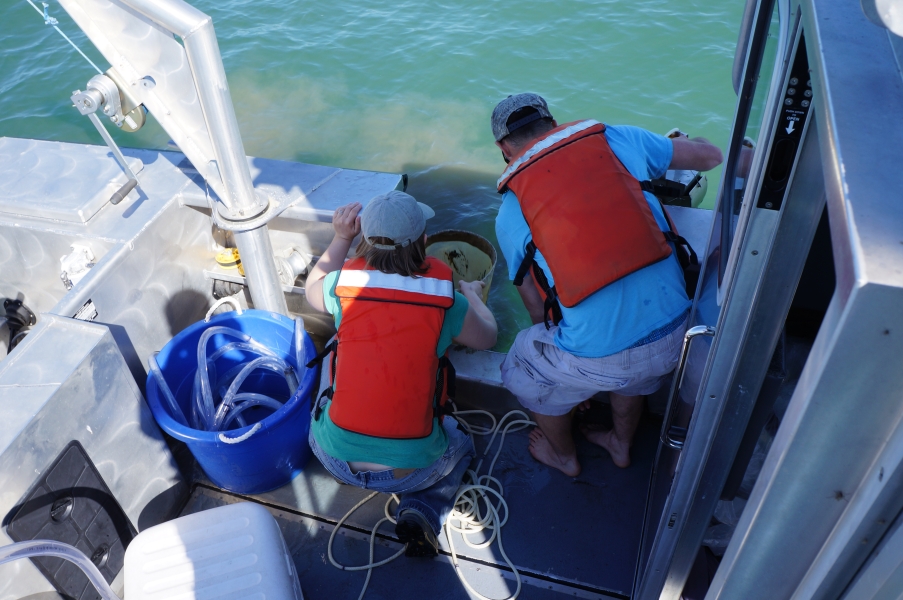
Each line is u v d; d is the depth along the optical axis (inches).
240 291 121.2
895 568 26.9
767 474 30.6
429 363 80.2
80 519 83.0
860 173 24.2
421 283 79.5
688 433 53.8
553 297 83.0
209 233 117.2
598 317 78.6
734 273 43.4
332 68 279.7
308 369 95.6
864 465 27.8
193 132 87.7
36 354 79.3
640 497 100.6
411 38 291.0
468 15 301.6
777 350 48.9
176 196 106.7
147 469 93.4
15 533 74.7
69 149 114.7
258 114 261.6
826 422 26.7
